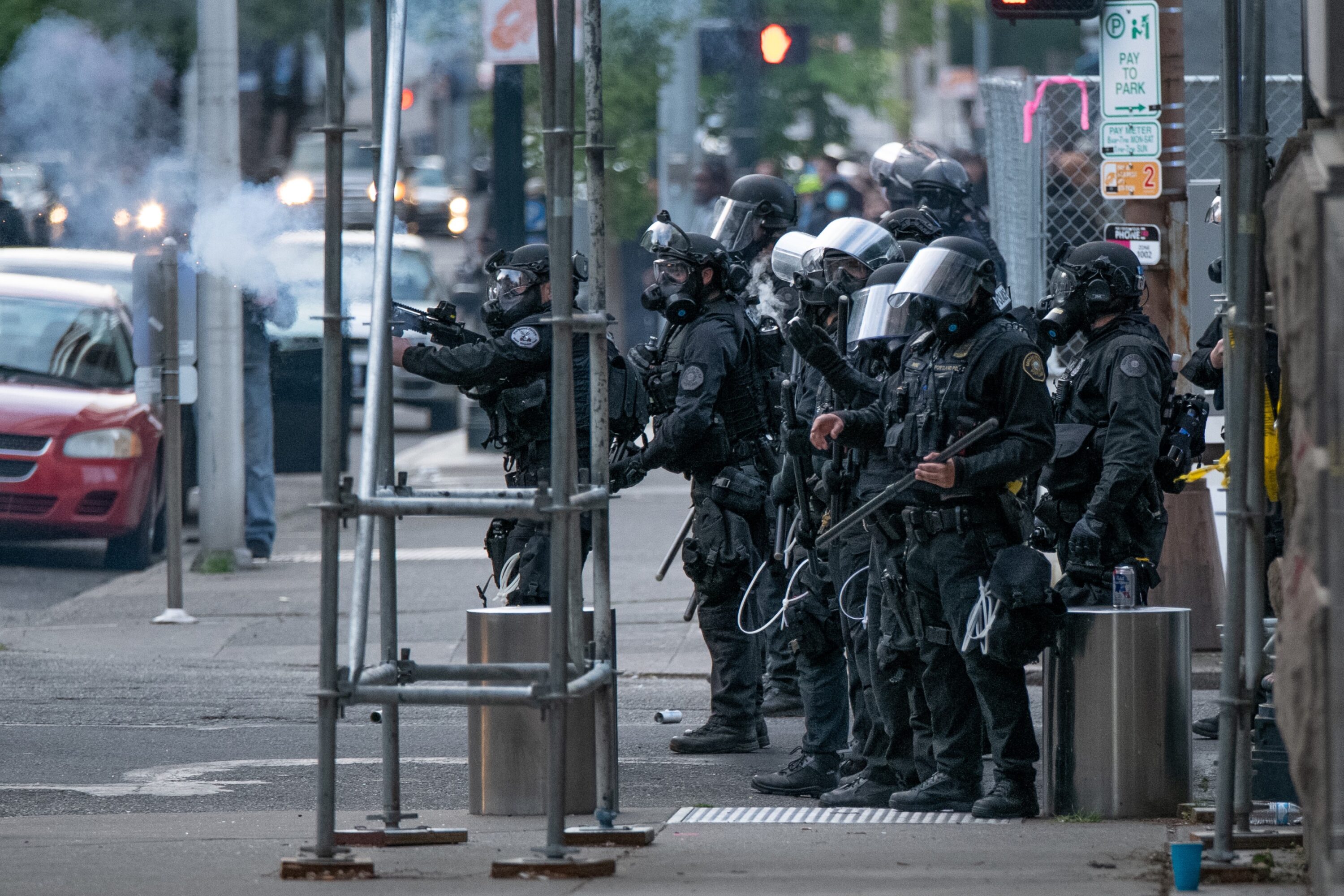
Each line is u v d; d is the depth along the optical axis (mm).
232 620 45562
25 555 56156
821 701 26875
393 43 20484
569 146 19500
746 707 30359
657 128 78750
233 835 23625
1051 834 22750
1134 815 23828
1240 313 20172
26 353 53219
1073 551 26797
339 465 19547
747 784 27812
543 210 81562
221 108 50688
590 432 27969
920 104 166625
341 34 19625
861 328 24031
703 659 39938
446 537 59812
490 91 77875
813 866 20703
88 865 21453
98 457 51469
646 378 29703
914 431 23266
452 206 106438
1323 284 15914
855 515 23516
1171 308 37406
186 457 58469
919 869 20547
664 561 52469
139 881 20328
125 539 53500
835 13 99000
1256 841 21031
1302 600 16984
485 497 20109
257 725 33625
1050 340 27328
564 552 19516
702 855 21438
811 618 26391
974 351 22844
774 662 34219
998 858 21156
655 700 36438
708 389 28469
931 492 23094
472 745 24828
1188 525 36688
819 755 26875
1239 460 20219
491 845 22203
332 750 20125
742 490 29219
